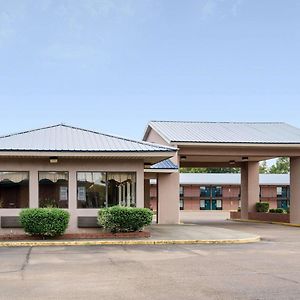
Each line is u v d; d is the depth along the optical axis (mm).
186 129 31984
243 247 16922
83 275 10883
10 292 9047
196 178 59344
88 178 20281
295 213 31625
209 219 41125
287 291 9047
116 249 16141
